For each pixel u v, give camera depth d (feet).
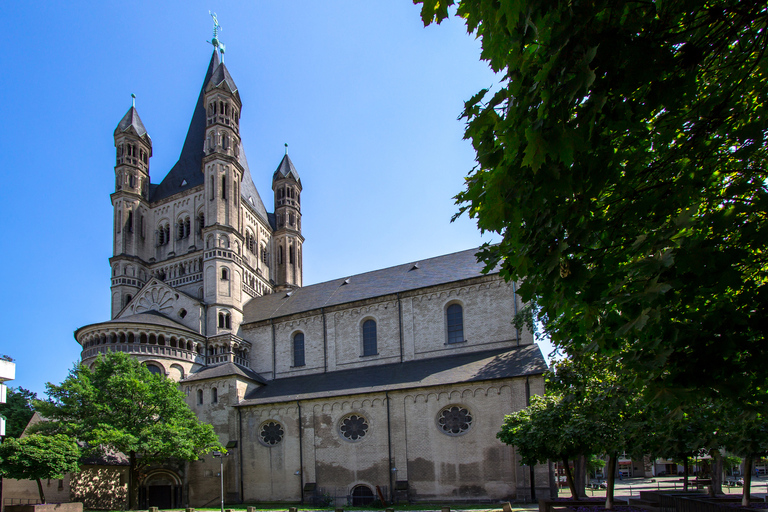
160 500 179.42
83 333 203.72
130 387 157.79
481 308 184.55
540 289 33.19
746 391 33.01
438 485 153.79
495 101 28.19
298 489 169.17
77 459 149.59
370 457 163.32
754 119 30.50
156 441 149.38
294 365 208.54
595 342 39.04
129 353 189.98
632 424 94.79
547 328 57.57
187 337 206.18
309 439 172.45
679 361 34.04
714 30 26.32
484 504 139.74
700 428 97.76
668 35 24.99
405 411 163.53
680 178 32.71
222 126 246.06
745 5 24.04
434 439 157.79
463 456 153.28
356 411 169.07
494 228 28.43
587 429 97.66
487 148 29.73
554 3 24.06
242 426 182.19
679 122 31.53
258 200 284.20
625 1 23.62
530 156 23.49
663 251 31.24
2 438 157.58
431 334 188.96
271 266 279.90
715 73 31.53
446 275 199.21
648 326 33.35
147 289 231.91
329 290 227.40
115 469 178.50
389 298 198.39
